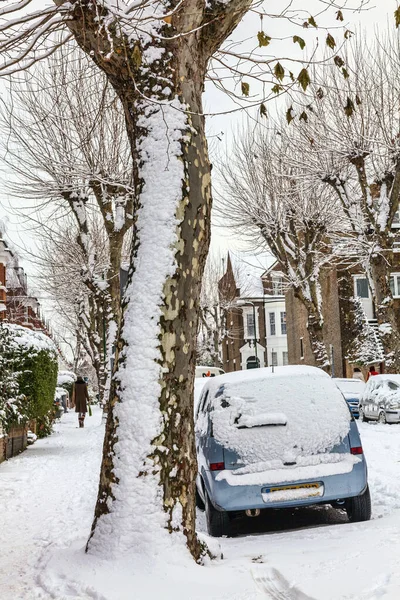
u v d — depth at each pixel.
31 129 26.08
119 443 6.66
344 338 48.94
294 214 34.56
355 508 8.92
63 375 52.56
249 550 7.45
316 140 29.69
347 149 29.22
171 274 6.80
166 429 6.67
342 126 28.52
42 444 22.66
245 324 80.38
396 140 28.52
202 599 5.57
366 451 16.28
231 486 8.68
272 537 8.21
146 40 6.93
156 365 6.72
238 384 9.33
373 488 11.01
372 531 7.50
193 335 6.93
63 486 13.33
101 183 26.44
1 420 17.05
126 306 6.90
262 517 10.39
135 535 6.46
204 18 7.05
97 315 41.44
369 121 28.72
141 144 7.02
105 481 6.70
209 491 8.84
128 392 6.70
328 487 8.76
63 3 6.79
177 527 6.58
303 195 34.34
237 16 7.14
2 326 19.41
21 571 7.07
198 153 7.04
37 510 10.95
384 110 28.69
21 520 10.16
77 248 37.25
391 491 10.53
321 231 34.91
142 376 6.69
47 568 6.59
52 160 26.31
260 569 6.39
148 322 6.76
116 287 28.78
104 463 6.77
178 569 6.25
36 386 19.62
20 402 18.48
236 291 80.19
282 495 8.70
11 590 6.33
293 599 5.49
